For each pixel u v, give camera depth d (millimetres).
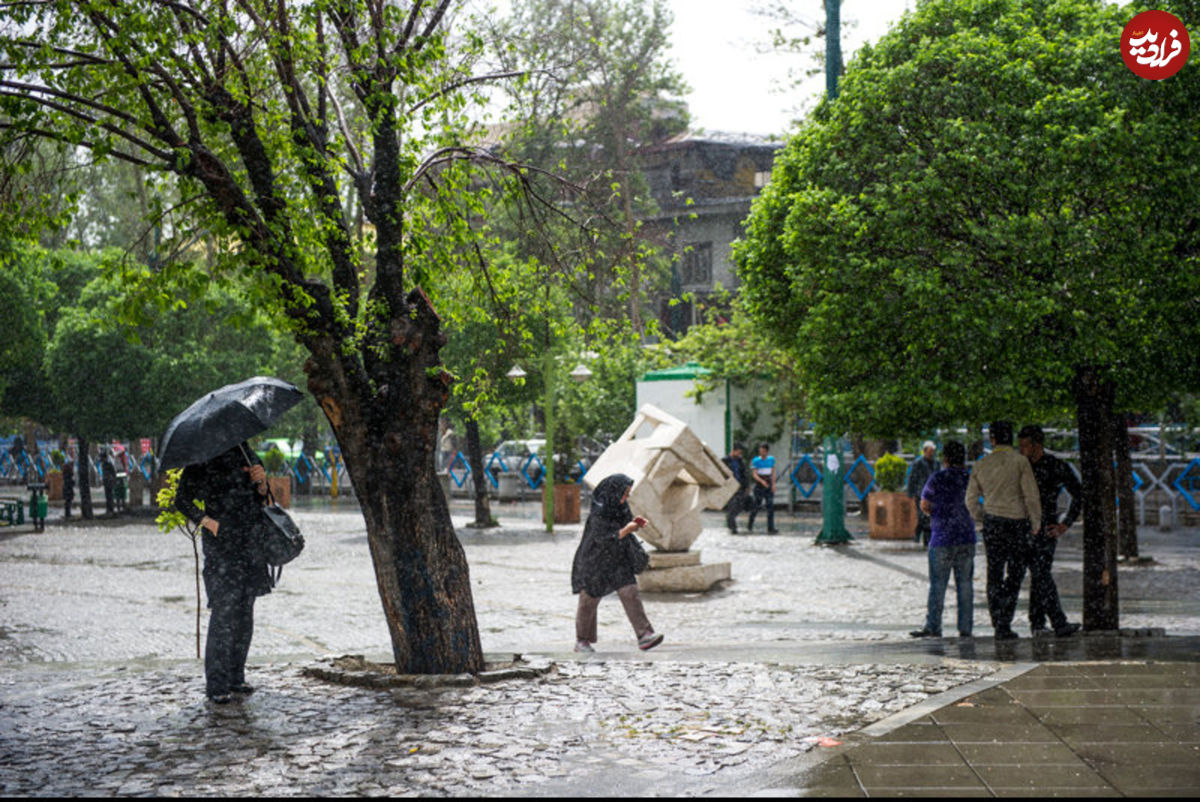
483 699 7652
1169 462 25828
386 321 8477
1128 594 15078
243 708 7531
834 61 21844
